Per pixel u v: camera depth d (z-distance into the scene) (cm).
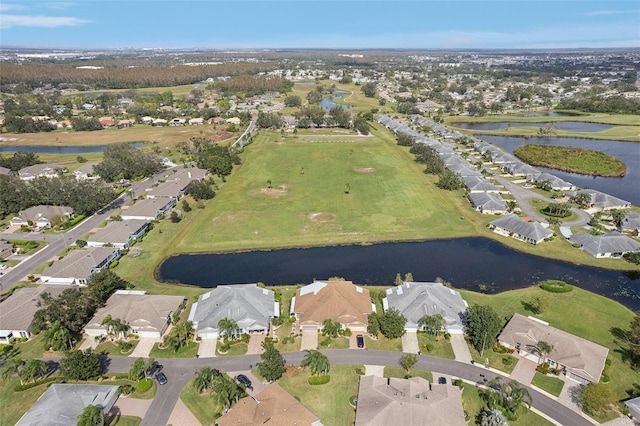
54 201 14138
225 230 13050
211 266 11162
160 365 7662
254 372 7525
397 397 6600
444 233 12769
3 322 8419
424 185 16850
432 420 6206
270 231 12925
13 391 7094
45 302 8606
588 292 9800
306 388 7188
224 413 6594
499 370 7531
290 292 9956
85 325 8625
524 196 15662
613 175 18475
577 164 19512
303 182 17338
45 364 7375
